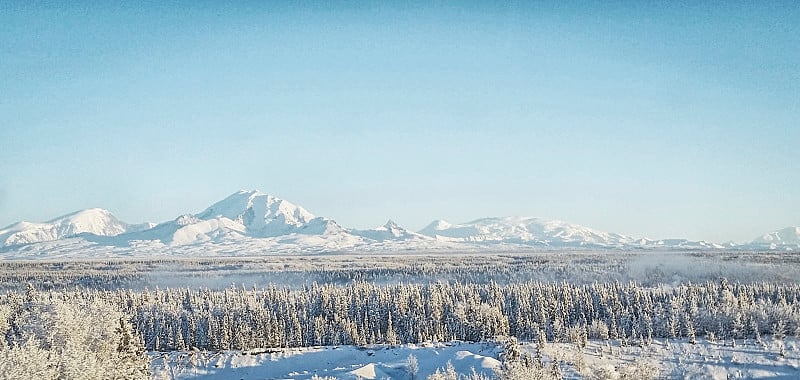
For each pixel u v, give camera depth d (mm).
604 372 117312
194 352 164625
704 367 135875
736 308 169250
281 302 196750
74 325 103688
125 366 91812
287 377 142875
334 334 177625
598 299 196125
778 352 144500
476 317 175500
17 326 125500
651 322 168250
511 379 106812
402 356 154000
